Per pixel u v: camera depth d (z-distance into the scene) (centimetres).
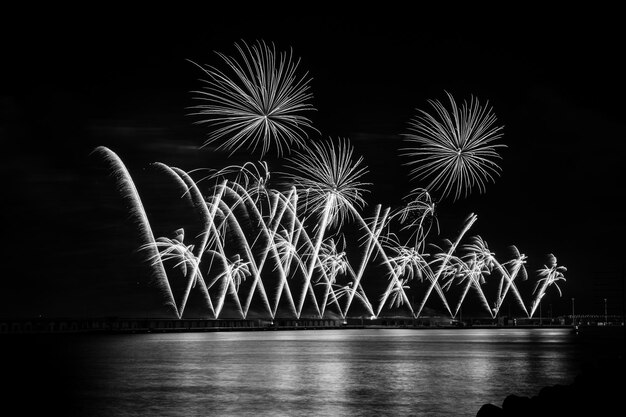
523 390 4462
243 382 4828
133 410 3578
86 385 4591
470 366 6259
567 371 5750
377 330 19662
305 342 10756
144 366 5997
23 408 3628
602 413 2462
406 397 4116
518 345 10200
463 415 3478
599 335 14975
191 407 3672
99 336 12531
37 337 11862
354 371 5700
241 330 16925
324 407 3700
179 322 15688
